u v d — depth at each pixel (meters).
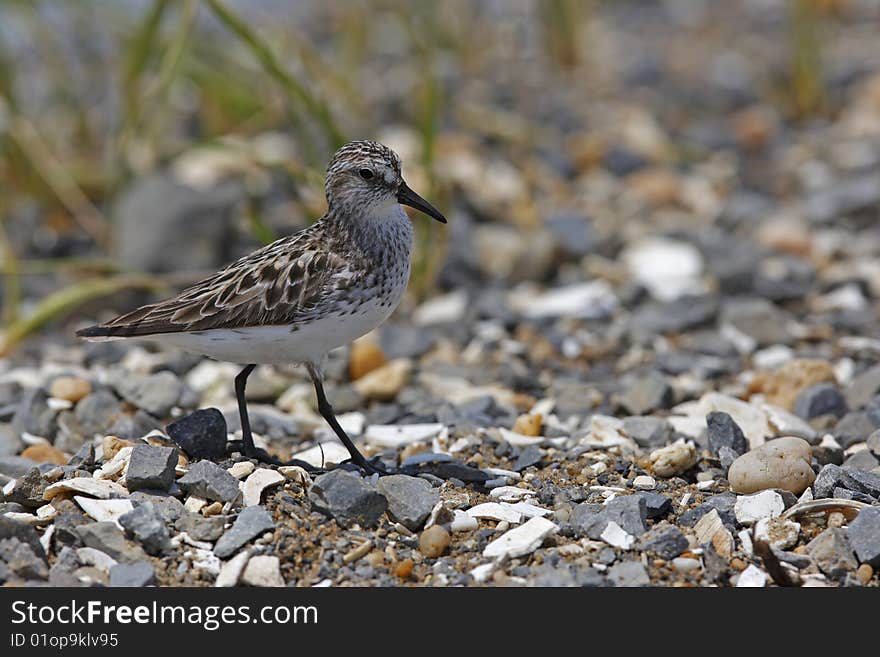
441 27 24.64
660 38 27.42
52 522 8.93
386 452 10.84
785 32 27.09
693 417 11.24
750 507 9.20
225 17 14.41
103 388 12.35
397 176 9.80
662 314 14.55
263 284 9.55
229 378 13.14
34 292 16.48
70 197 17.77
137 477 9.21
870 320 14.18
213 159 18.83
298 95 14.79
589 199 19.09
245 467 9.60
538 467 10.27
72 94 19.81
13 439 11.27
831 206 17.72
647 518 9.23
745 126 21.36
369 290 9.67
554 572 8.48
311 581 8.49
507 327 14.78
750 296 15.24
